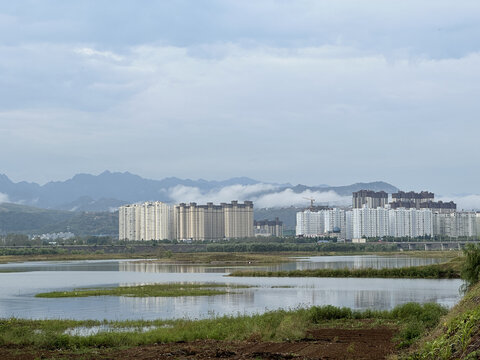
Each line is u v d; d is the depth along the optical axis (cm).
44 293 10319
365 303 7912
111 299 9206
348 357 3416
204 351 3762
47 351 4081
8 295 10369
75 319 6744
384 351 3619
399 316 5669
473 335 2762
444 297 8669
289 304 7931
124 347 4203
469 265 6400
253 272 14888
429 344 3036
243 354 3628
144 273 17338
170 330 4969
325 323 5453
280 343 4141
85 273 17962
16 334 4853
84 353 3931
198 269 19425
